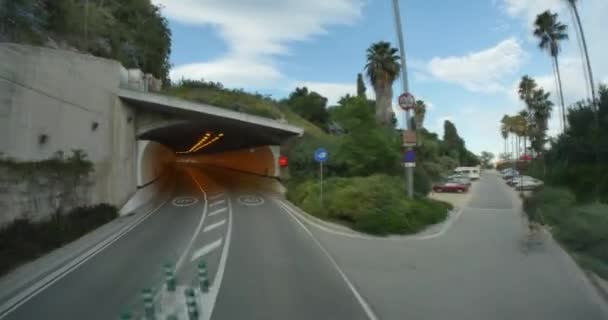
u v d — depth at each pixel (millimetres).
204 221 18031
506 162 119438
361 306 7902
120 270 10430
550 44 46938
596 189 23766
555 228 16047
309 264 11062
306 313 7520
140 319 7254
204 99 34188
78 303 8062
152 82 36000
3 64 12203
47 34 22250
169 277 8758
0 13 17594
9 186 12078
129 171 22672
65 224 13977
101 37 33094
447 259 11695
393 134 29438
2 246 10703
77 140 16578
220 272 10211
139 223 17500
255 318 7262
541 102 69250
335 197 18203
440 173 46281
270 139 31812
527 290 8883
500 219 19578
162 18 53250
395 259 11703
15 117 12617
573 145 29703
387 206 16672
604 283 9094
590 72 36531
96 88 18375
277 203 24328
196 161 73562
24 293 8641
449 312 7609
